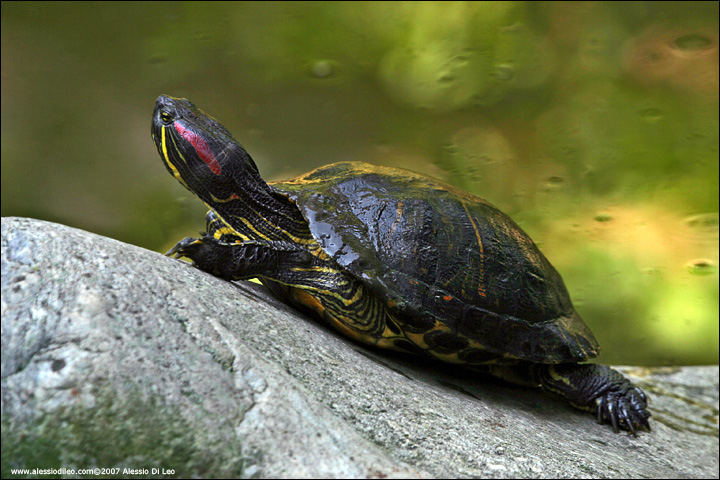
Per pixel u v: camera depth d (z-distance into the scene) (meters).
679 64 5.02
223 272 2.83
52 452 2.72
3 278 2.74
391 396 2.79
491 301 2.87
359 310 2.84
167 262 2.79
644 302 3.55
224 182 2.87
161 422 2.73
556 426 2.88
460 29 5.23
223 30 5.07
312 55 4.99
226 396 2.74
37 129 3.93
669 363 3.27
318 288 2.84
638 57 5.11
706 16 5.26
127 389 2.73
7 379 2.73
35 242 2.75
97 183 3.71
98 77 4.48
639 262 3.70
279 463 2.73
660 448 2.89
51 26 4.93
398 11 5.32
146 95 4.41
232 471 2.73
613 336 3.36
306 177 2.90
